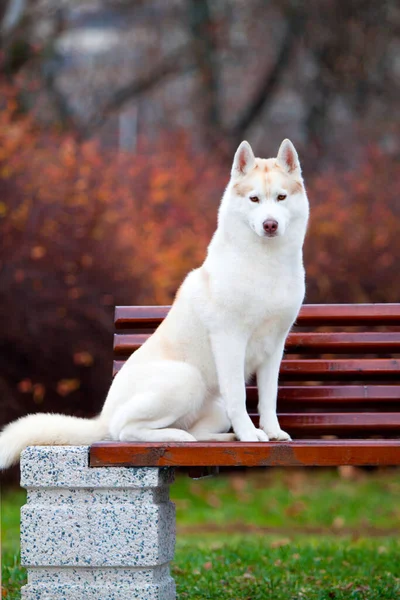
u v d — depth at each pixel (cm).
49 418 473
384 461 425
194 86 2125
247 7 2008
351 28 1944
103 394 1229
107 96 2058
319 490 1202
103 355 1214
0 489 1142
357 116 1966
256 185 483
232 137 2044
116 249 1223
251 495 1174
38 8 1819
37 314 1178
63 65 1991
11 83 1525
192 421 498
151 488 434
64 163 1235
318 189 1536
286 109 2230
